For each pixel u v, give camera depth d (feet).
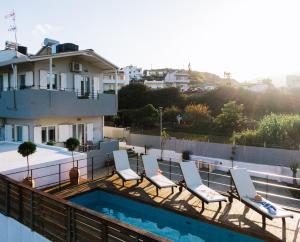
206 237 24.36
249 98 128.26
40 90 49.49
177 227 26.27
